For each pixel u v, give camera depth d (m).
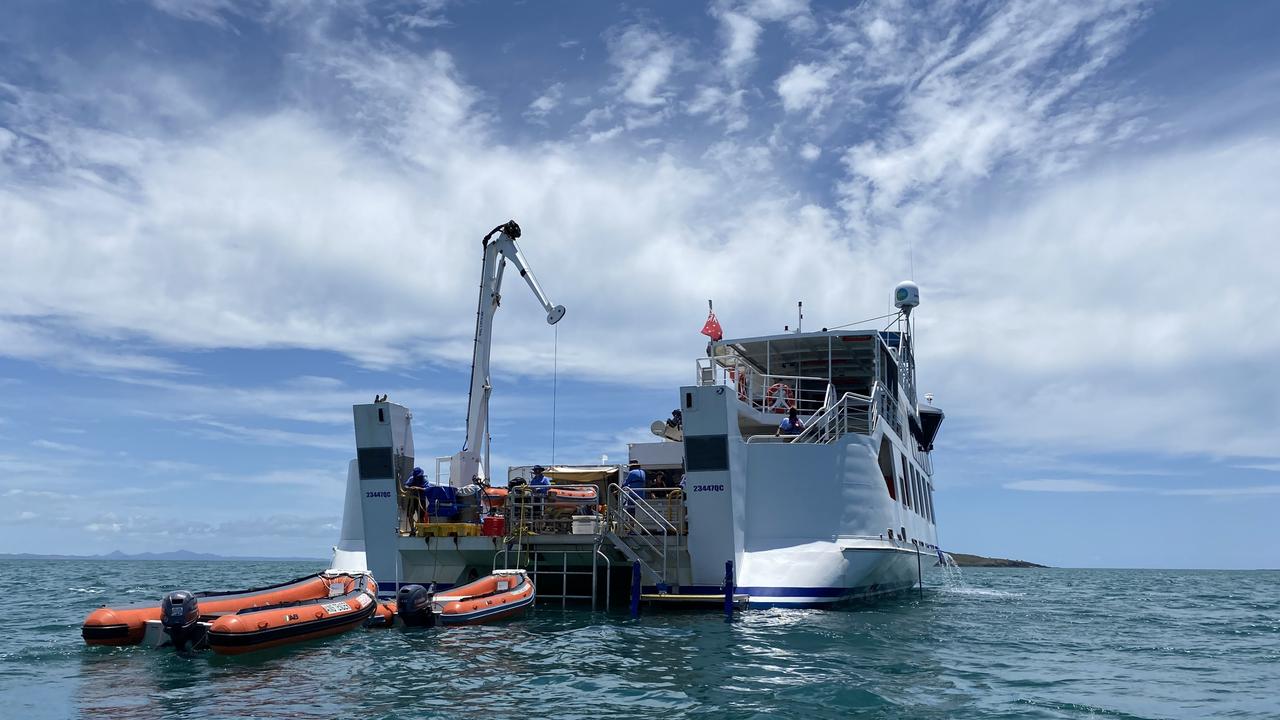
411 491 25.09
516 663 15.74
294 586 20.33
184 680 14.27
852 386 33.84
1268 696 14.34
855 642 18.61
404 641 18.27
